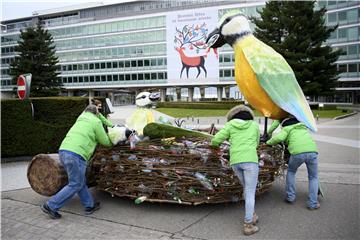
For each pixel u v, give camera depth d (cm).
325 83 3288
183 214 547
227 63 6131
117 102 8106
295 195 629
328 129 1938
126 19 6888
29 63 4653
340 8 4797
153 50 6700
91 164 607
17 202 627
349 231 471
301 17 3238
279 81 606
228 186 539
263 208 570
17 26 8150
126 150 566
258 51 622
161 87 6819
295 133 564
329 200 605
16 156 1067
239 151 480
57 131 1127
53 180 575
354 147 1251
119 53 7012
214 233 473
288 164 602
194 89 7006
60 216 541
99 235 473
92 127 542
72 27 7375
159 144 551
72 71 7456
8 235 478
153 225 504
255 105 645
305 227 487
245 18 659
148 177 549
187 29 6328
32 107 1096
